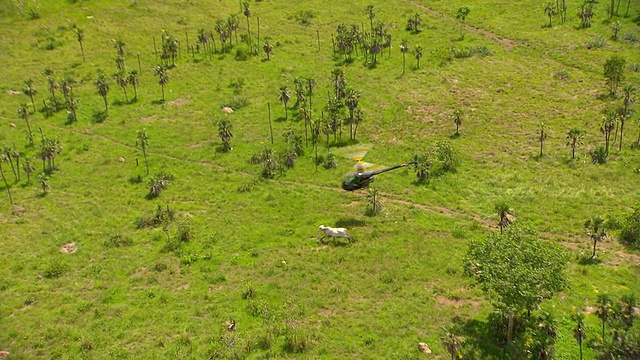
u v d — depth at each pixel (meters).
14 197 77.69
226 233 67.38
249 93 113.19
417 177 82.19
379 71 121.25
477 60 123.81
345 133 97.62
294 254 61.94
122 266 60.16
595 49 121.12
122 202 76.94
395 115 103.00
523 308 43.00
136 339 47.09
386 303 51.44
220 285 55.84
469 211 72.19
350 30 135.00
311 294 53.44
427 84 114.38
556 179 78.19
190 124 101.75
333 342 45.38
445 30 140.00
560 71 113.69
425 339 45.50
